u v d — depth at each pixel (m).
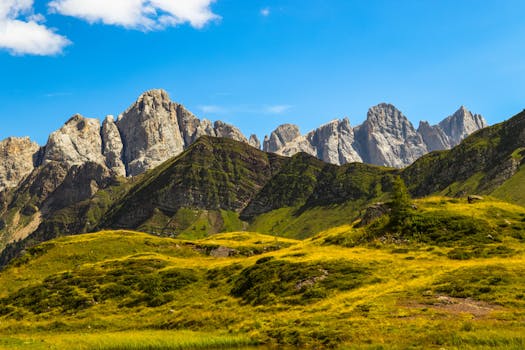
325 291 63.94
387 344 39.66
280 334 49.50
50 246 136.25
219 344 49.66
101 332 69.19
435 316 46.12
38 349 52.19
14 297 96.12
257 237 162.50
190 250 139.50
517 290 50.31
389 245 83.88
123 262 108.44
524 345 35.00
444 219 87.38
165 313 74.62
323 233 111.81
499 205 96.50
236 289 78.00
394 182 97.56
